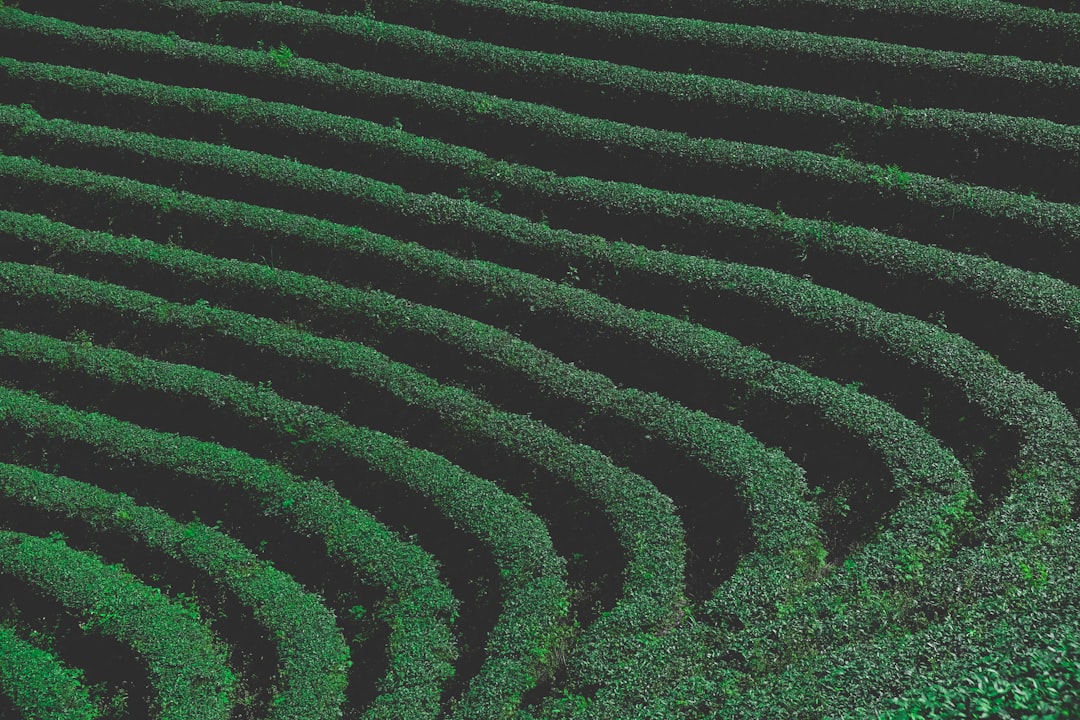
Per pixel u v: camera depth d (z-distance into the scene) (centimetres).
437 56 3394
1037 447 2203
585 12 3419
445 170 3119
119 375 2789
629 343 2669
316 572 2411
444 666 2159
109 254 3047
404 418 2655
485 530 2355
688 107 3123
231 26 3622
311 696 2125
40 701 2189
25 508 2570
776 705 1748
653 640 2050
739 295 2686
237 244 3066
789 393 2462
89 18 3759
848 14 3259
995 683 1477
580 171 3102
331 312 2861
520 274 2841
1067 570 1877
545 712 1980
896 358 2475
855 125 2973
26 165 3275
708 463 2373
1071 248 2619
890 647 1811
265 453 2653
